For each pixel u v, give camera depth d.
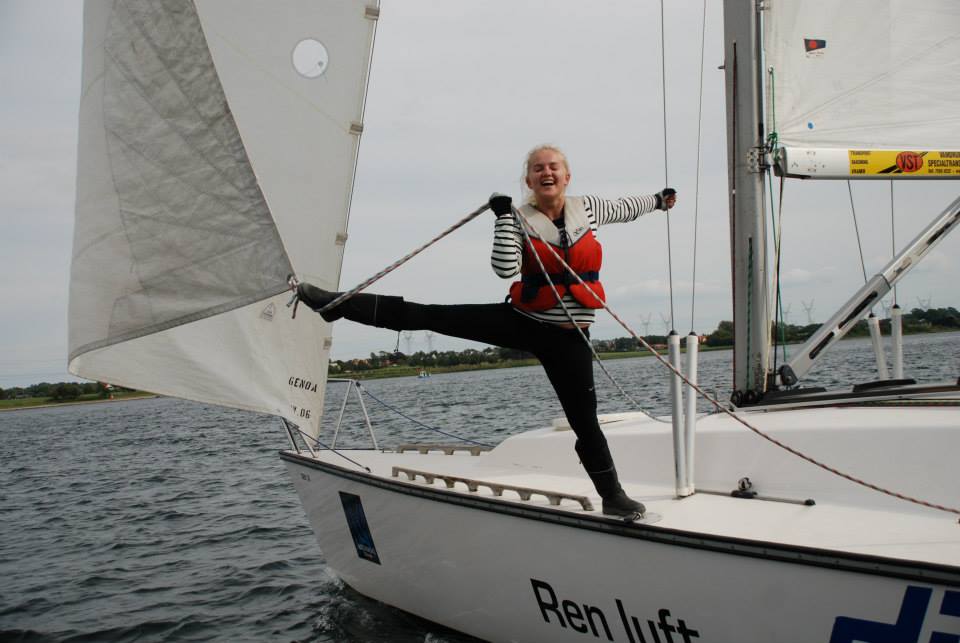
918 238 3.80
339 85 4.54
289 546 6.97
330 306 3.03
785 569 2.50
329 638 4.54
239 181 4.05
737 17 3.88
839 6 3.75
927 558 2.24
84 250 4.17
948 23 3.75
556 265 2.73
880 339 4.30
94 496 11.03
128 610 5.46
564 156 2.79
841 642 2.41
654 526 2.82
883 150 3.82
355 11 4.51
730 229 3.99
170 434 24.03
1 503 11.20
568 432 4.22
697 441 3.47
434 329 2.94
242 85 4.28
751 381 3.90
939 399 3.16
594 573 3.11
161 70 4.11
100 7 4.22
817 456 3.08
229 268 4.07
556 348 2.85
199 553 6.99
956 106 3.82
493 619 3.79
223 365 4.32
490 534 3.59
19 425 42.09
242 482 11.02
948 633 2.18
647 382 23.42
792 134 3.80
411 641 4.30
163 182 4.11
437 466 4.66
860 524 2.64
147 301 4.11
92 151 4.22
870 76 3.79
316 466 4.95
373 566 4.69
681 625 2.84
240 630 4.87
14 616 5.48
